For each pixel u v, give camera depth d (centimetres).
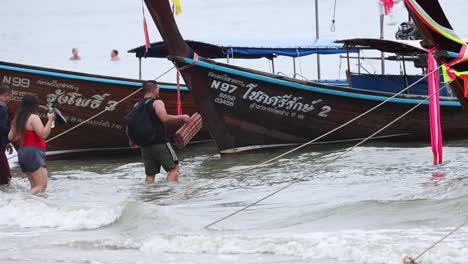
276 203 2759
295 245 1950
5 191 3150
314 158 3941
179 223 2358
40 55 10988
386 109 4269
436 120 3422
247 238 2061
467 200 2392
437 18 3000
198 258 1919
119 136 4512
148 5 3853
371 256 1806
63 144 4472
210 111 4100
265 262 1844
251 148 4234
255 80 4069
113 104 4372
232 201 2883
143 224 2364
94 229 2384
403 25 4781
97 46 11912
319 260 1830
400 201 2472
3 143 3222
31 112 3106
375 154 3931
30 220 2544
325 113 4244
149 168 3447
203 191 3164
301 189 3053
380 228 2142
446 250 1788
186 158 4331
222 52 5050
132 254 2003
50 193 3189
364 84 4847
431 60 3356
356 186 3031
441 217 2228
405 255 1784
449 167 3381
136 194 3142
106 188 3334
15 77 4175
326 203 2656
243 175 3544
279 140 4275
